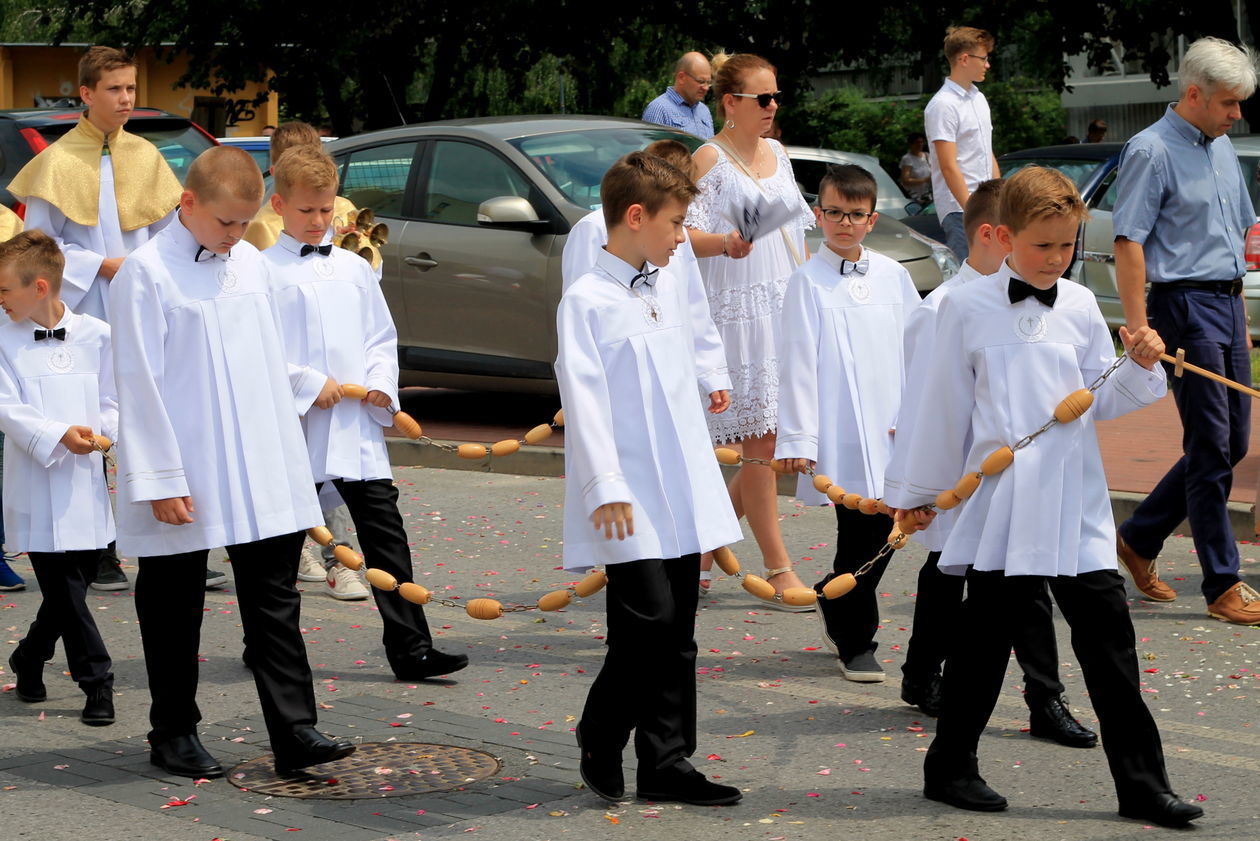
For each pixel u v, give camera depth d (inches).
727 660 255.9
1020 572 176.9
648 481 185.8
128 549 202.1
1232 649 254.2
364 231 308.7
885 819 182.4
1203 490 269.7
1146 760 179.3
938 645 223.1
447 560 331.3
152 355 197.8
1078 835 175.9
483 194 444.8
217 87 1219.2
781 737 216.2
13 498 233.9
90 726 228.8
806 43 1099.3
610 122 466.6
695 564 189.9
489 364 441.7
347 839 178.7
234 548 202.8
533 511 378.6
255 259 207.6
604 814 185.8
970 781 186.2
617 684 185.6
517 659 259.6
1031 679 212.2
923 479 187.2
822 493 235.6
